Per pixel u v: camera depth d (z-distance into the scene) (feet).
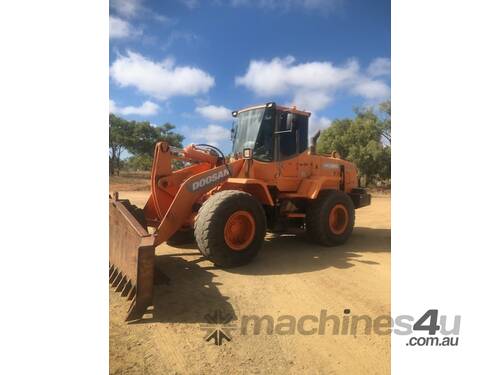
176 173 18.92
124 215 13.35
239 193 16.94
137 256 11.35
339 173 25.64
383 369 9.05
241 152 21.57
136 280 11.35
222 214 16.15
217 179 17.83
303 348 9.95
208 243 16.01
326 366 9.14
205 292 13.74
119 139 109.50
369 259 19.01
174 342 10.10
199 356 9.47
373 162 80.94
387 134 84.99
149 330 10.71
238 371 8.87
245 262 17.06
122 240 13.47
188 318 11.54
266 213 21.25
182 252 19.45
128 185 77.25
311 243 23.15
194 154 19.47
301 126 22.84
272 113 20.97
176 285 14.42
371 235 26.84
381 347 10.01
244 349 9.84
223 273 16.08
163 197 18.45
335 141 85.20
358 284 14.93
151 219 18.90
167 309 12.15
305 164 22.90
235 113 22.86
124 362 9.09
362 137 82.99
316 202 22.15
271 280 15.26
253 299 13.17
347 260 18.78
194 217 18.70
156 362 9.16
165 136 116.37
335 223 22.85
